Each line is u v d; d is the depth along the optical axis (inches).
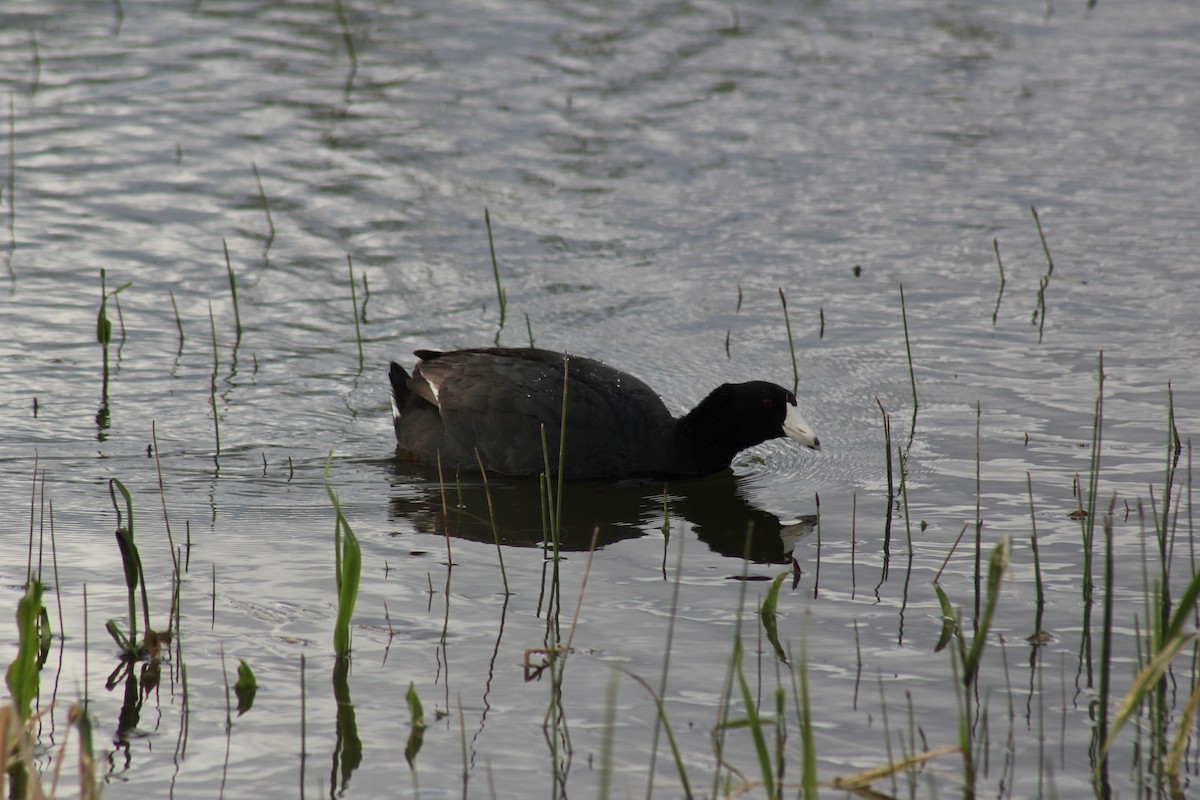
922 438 948.6
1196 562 730.8
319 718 587.8
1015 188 1438.2
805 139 1567.4
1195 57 1840.6
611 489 915.4
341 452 948.6
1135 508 813.2
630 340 1123.3
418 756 559.8
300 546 784.3
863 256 1289.4
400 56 1813.5
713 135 1576.0
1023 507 826.8
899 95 1708.9
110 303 1159.6
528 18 1972.2
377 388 1045.2
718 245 1310.3
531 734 576.7
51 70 1720.0
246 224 1325.0
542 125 1592.0
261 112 1608.0
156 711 590.9
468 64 1787.6
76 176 1416.1
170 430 960.9
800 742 569.6
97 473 888.3
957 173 1478.8
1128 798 528.1
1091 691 605.6
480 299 1193.4
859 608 697.6
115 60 1768.0
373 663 637.3
